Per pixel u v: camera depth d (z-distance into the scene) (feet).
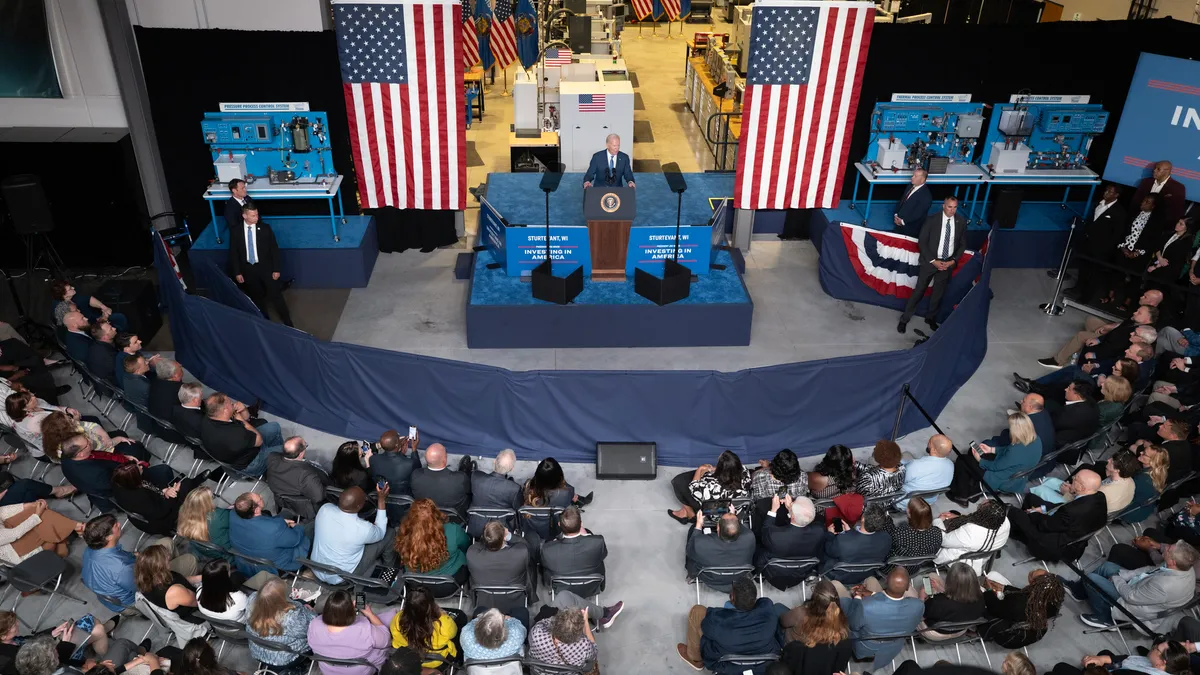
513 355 34.09
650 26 85.15
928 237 34.30
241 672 21.26
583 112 45.91
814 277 39.83
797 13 31.48
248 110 36.94
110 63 37.22
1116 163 37.81
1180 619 21.71
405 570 22.17
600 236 34.47
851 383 28.25
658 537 25.79
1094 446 28.50
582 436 28.45
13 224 33.42
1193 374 28.99
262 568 22.50
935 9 66.08
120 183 37.99
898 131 39.34
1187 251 34.06
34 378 29.66
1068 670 19.99
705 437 28.58
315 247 37.55
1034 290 38.93
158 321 35.50
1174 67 34.88
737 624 19.74
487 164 50.70
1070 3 52.85
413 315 36.60
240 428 25.61
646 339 34.53
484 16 56.34
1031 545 24.30
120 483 23.18
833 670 19.03
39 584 22.47
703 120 55.52
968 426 30.48
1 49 36.42
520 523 23.67
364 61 33.55
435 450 23.18
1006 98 39.47
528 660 19.06
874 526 21.65
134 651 20.86
